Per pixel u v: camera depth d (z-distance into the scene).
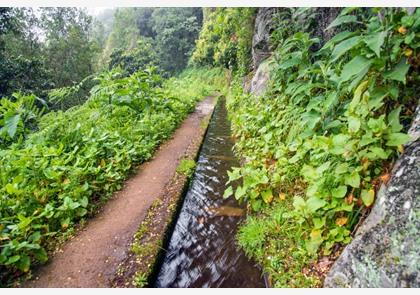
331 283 1.75
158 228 2.57
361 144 1.90
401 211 1.61
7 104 4.30
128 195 3.30
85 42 20.36
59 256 2.30
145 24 36.84
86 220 2.81
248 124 4.85
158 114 6.31
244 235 2.43
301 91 3.58
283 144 3.49
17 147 3.97
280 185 2.91
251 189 2.91
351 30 3.46
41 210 2.60
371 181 2.08
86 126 4.95
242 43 9.41
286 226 2.38
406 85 2.25
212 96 15.02
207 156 4.66
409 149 1.82
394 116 2.01
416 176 1.64
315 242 2.03
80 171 3.10
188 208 3.10
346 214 2.10
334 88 3.01
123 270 2.11
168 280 2.16
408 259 1.46
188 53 30.78
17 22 13.30
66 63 19.11
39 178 2.98
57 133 4.17
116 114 5.89
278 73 4.63
